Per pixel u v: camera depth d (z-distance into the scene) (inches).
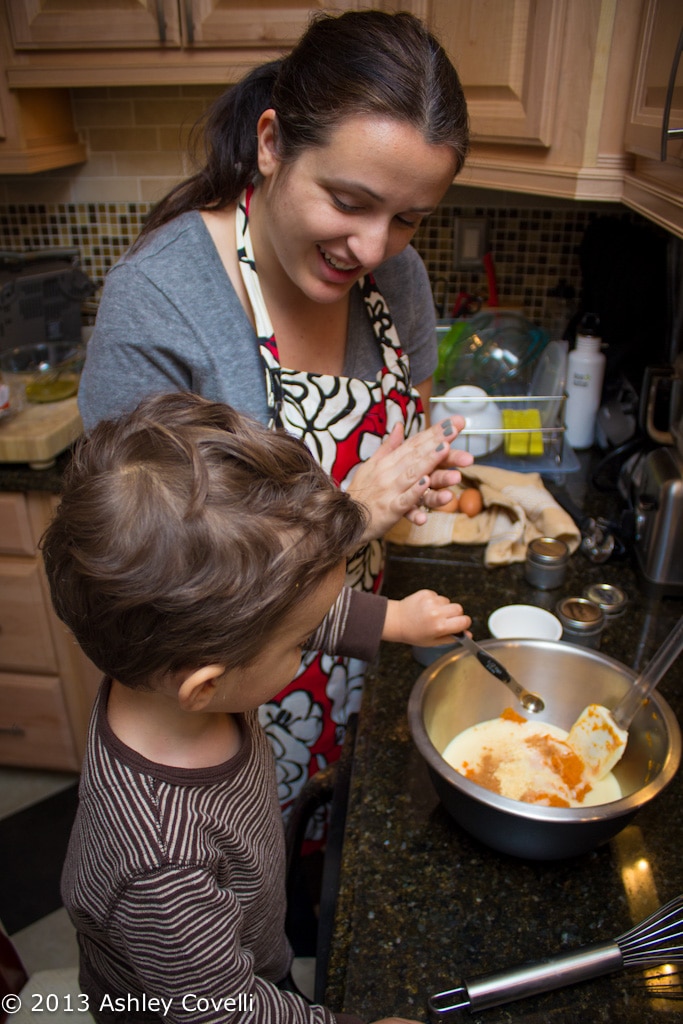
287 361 43.9
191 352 40.4
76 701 73.3
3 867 69.0
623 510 59.0
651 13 42.6
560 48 47.4
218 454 22.9
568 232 74.9
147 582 21.2
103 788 25.0
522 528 55.0
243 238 39.9
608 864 32.4
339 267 36.0
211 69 60.8
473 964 28.5
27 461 63.9
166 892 23.5
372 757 37.7
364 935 29.6
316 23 34.9
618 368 69.9
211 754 27.0
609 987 27.6
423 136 31.2
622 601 48.7
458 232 76.0
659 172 40.9
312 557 22.7
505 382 72.7
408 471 38.5
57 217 80.6
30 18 60.9
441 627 35.9
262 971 33.0
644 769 34.4
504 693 39.5
